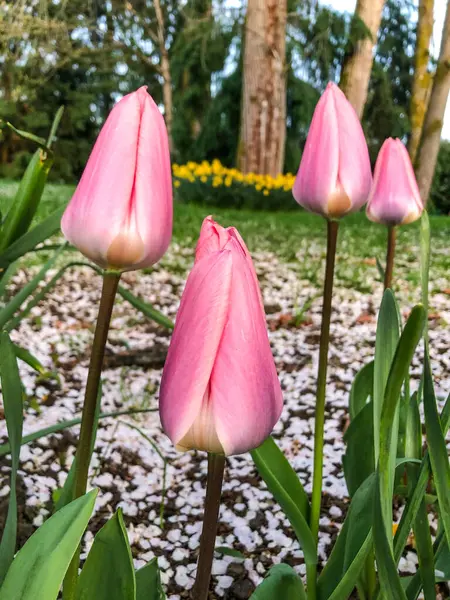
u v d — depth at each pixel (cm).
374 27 264
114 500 48
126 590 16
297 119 319
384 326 18
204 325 15
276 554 41
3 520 43
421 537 21
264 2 255
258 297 16
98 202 16
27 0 251
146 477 52
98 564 17
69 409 64
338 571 26
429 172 257
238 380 15
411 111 334
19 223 31
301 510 27
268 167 270
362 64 265
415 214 35
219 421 15
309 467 53
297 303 109
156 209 16
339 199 25
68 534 13
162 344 84
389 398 16
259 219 216
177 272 134
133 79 456
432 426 18
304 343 87
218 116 327
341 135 25
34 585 13
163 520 46
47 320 96
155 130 16
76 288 117
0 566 18
